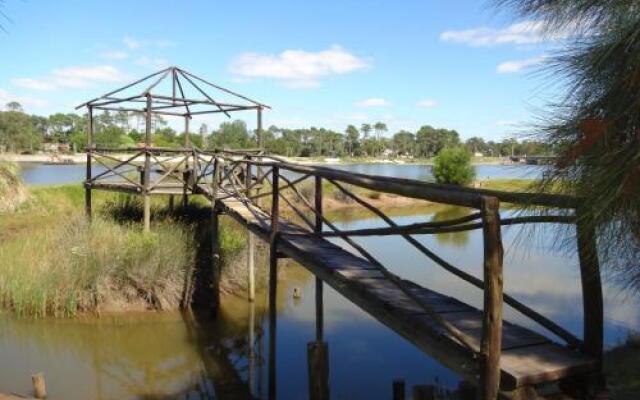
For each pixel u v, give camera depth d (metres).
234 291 10.24
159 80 10.80
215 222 9.27
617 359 6.50
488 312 2.51
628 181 1.78
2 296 8.80
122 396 6.34
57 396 6.26
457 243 16.69
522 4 2.12
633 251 1.93
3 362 7.10
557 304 9.73
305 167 5.23
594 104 1.90
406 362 7.26
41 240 10.02
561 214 2.08
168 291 9.05
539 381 2.45
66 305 8.59
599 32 1.96
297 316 9.22
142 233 9.66
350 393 6.30
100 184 11.80
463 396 3.40
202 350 7.77
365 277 4.28
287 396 6.34
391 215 22.84
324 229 18.42
